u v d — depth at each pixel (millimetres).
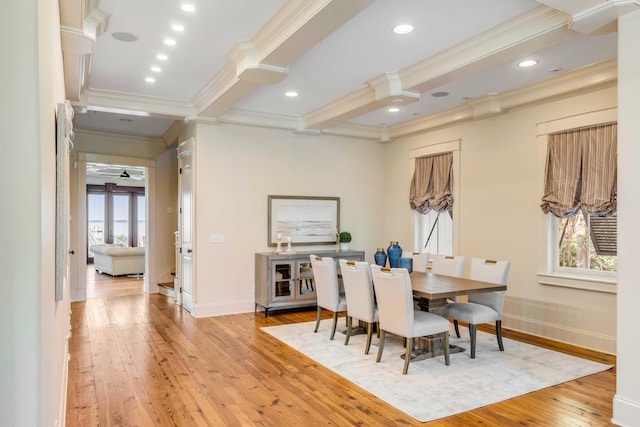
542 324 4910
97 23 3160
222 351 4363
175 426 2799
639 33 2660
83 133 7262
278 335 4965
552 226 4930
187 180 6363
